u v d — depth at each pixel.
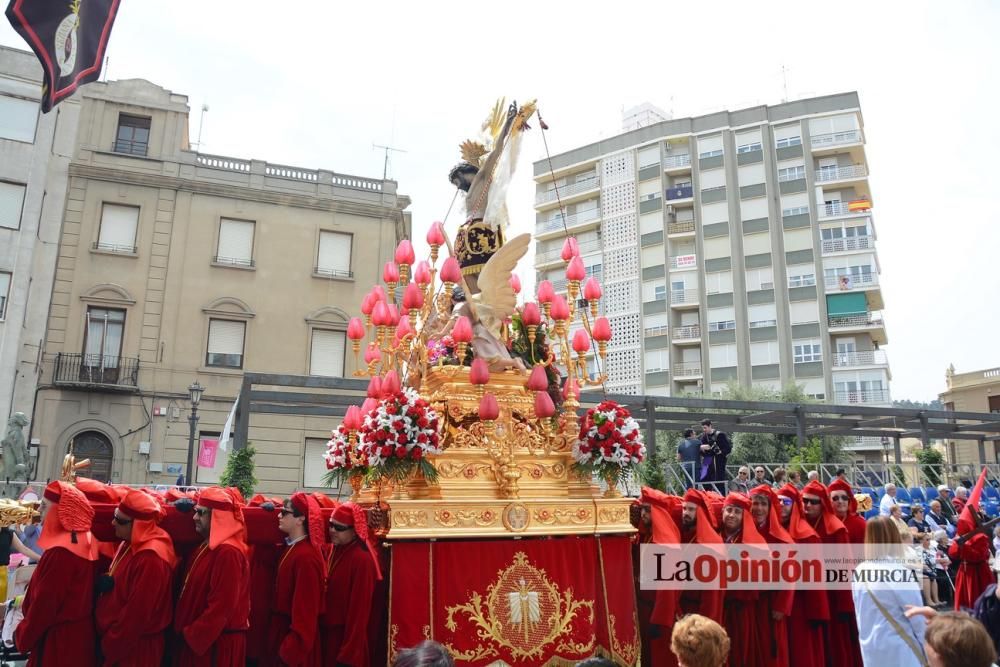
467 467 5.73
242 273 24.30
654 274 40.47
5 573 5.82
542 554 5.53
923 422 18.98
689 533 6.34
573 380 6.42
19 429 15.30
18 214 21.72
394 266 6.81
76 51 6.01
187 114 24.98
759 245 38.41
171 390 22.84
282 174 25.61
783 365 36.34
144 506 4.59
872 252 36.31
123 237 23.42
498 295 6.48
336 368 24.81
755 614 6.21
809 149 38.44
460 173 7.38
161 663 4.79
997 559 5.68
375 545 5.50
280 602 4.94
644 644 6.32
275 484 23.09
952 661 2.84
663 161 41.31
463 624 5.11
